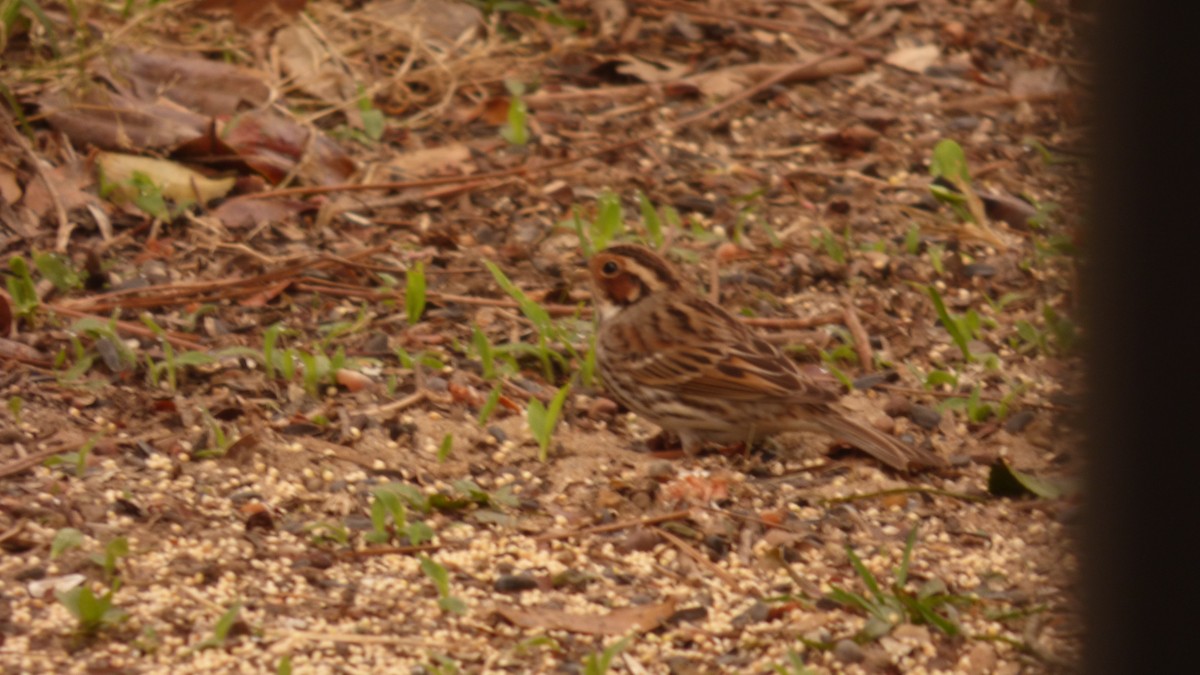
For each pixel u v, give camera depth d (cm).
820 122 1733
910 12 1961
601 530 1030
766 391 1113
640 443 1177
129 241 1390
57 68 1517
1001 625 933
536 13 1841
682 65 1812
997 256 1482
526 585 964
